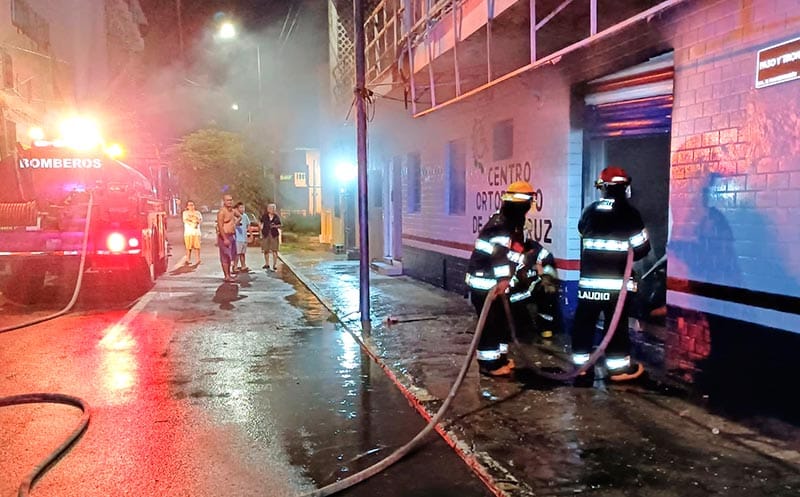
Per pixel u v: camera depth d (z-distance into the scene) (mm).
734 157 4910
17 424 5047
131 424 5027
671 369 5648
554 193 7586
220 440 4699
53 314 9750
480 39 7070
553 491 3699
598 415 4871
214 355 7211
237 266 16781
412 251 13180
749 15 4734
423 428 4902
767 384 4699
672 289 5582
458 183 10883
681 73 5426
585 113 7195
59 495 3861
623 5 5715
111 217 10859
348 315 9289
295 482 4023
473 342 4953
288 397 5691
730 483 3744
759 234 4711
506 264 5570
